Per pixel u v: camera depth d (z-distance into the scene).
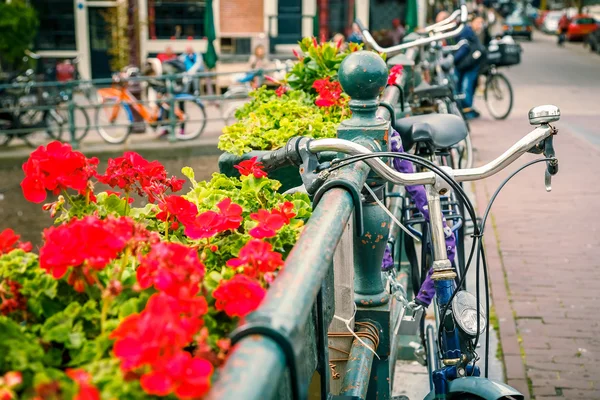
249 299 1.42
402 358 4.28
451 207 3.83
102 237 1.50
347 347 2.65
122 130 13.21
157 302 1.23
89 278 1.55
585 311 4.71
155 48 20.14
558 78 18.62
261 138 3.65
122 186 2.16
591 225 6.34
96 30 20.70
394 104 4.03
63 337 1.47
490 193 7.32
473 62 10.73
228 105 16.09
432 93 5.36
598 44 29.28
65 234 1.50
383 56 4.84
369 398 2.86
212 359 1.28
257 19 20.08
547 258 5.62
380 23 21.36
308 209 2.32
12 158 11.20
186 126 13.91
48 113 12.75
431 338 3.40
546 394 3.76
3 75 14.78
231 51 20.20
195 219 1.96
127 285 1.60
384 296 2.85
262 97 4.82
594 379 3.90
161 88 12.58
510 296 4.95
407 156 2.22
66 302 1.61
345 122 2.67
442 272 2.34
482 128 10.86
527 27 38.38
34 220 10.43
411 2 12.70
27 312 1.59
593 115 12.01
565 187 7.48
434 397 2.30
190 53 15.36
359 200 2.09
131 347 1.19
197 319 1.36
